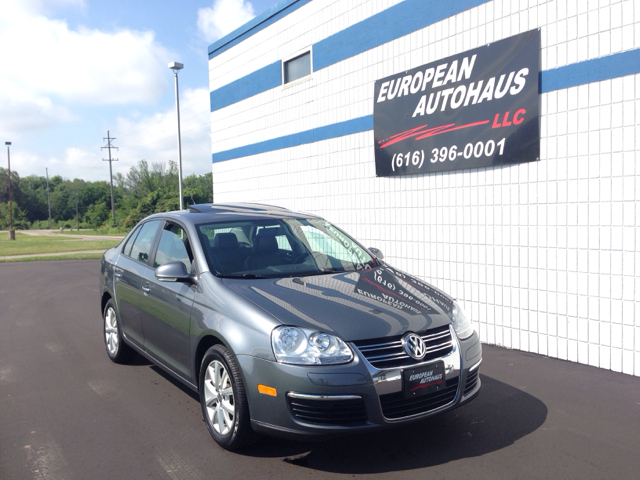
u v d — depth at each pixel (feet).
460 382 11.87
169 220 16.62
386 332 11.12
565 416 13.91
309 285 13.04
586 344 18.53
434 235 24.31
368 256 16.34
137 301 16.63
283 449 12.17
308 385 10.50
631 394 15.48
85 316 29.14
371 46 27.48
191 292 13.58
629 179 17.22
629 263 17.29
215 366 12.32
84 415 14.38
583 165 18.42
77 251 94.07
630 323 17.33
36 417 14.26
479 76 21.74
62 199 425.69
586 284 18.45
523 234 20.42
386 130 26.58
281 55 34.96
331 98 30.63
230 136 41.37
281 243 15.21
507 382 16.66
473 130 22.04
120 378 17.58
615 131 17.54
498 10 21.03
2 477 11.03
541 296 19.86
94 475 11.07
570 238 18.86
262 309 11.55
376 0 27.09
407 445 12.30
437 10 23.62
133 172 318.86
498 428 13.20
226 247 14.48
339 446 12.28
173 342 14.29
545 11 19.42
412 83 24.94
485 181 21.80
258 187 38.14
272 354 10.83
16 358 20.30
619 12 17.34
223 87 41.91
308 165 32.86
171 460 11.71
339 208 30.40
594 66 18.01
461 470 11.08
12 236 169.07
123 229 238.27
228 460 11.66
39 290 40.68
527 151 20.04
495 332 21.65
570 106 18.74
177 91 58.54
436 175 24.04
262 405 10.95
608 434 12.78
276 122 35.76
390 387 10.80
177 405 15.07
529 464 11.32
